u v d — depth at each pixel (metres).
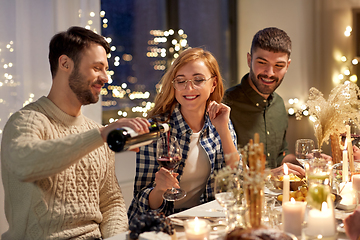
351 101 1.97
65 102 1.55
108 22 3.38
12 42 2.51
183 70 1.87
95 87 1.55
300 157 1.84
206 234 1.12
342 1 3.91
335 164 1.95
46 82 2.67
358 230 1.19
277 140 2.70
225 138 1.95
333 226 1.16
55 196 1.46
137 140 1.31
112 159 1.75
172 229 1.25
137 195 1.81
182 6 3.85
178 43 3.80
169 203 1.80
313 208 1.17
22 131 1.37
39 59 2.63
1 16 2.46
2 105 2.50
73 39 1.49
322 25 3.98
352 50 3.93
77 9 2.78
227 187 1.20
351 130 2.05
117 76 3.46
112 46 3.41
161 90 1.98
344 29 3.94
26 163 1.25
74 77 1.51
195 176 1.93
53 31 2.67
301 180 1.72
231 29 4.11
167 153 1.57
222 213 1.53
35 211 1.43
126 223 1.71
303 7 3.92
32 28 2.59
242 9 4.05
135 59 3.57
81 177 1.54
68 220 1.49
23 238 1.46
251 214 1.16
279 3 3.89
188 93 1.86
